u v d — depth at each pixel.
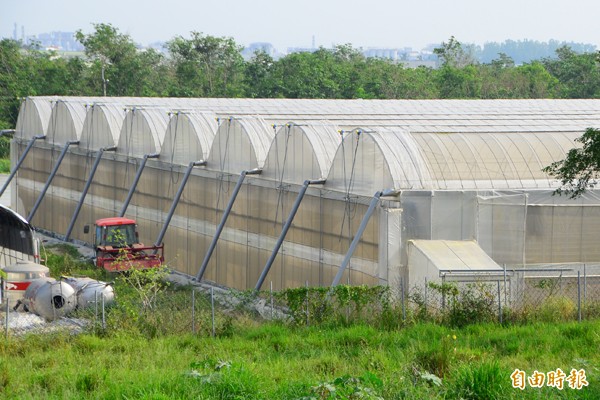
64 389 32.06
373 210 55.84
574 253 57.56
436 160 58.62
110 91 178.00
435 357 34.31
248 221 67.75
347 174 58.94
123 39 180.75
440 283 51.62
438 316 46.03
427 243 55.34
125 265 70.00
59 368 36.25
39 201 90.06
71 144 90.00
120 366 36.88
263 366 35.28
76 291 55.22
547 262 57.38
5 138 171.75
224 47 185.00
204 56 183.88
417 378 30.34
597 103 95.56
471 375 29.02
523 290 52.00
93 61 183.62
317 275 61.00
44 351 42.59
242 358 37.19
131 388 30.81
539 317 45.22
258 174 66.81
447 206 56.16
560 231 57.41
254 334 44.34
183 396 29.08
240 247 68.75
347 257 55.44
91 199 88.62
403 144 58.34
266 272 61.84
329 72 176.88
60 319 52.56
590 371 31.27
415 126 65.25
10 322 52.69
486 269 51.44
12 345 43.06
